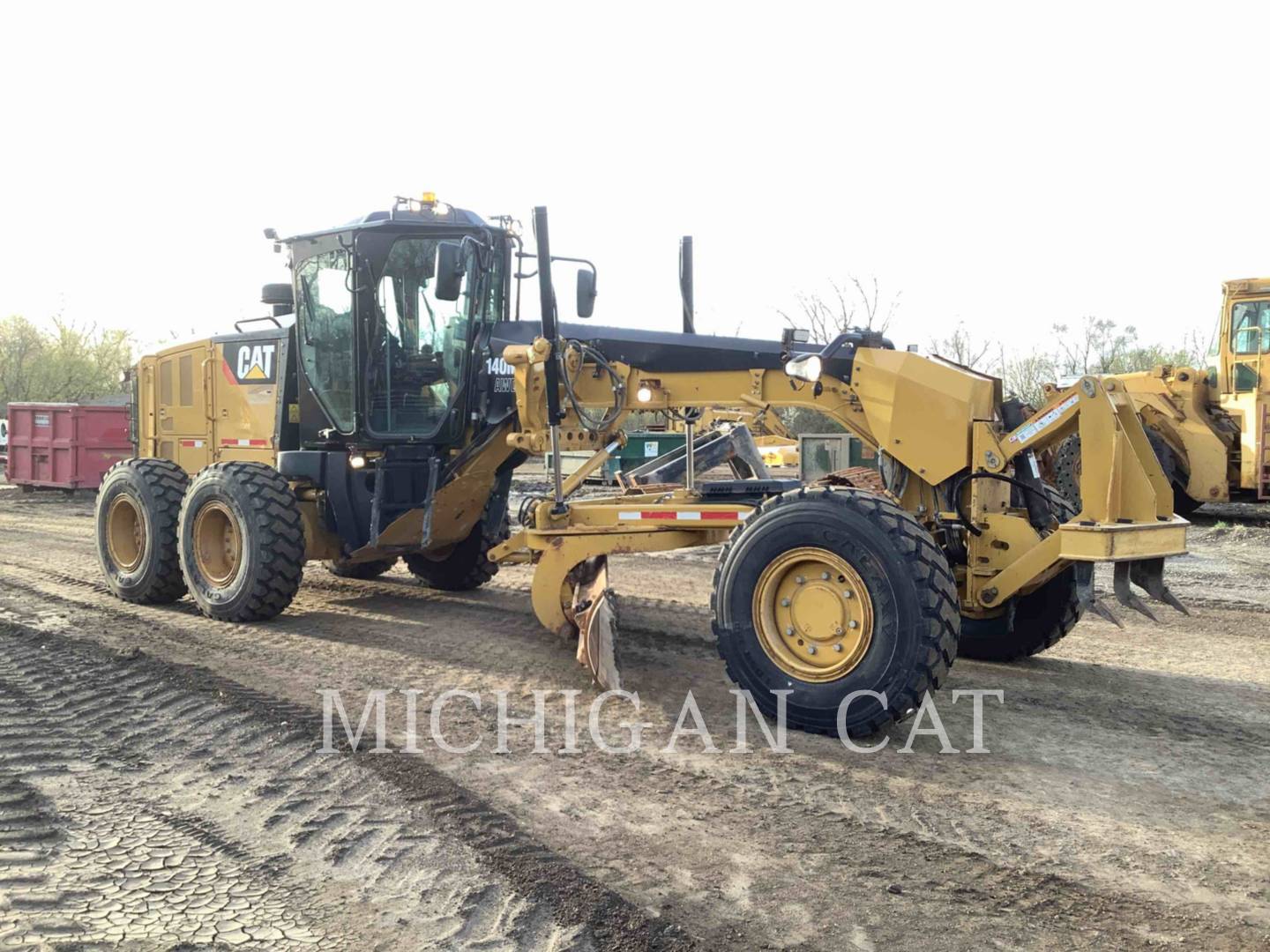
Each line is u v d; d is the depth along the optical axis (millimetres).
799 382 5730
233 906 3201
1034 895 3312
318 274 7613
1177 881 3416
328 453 7547
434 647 6559
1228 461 13094
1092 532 4582
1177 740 4824
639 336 6262
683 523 5836
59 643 6531
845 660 4707
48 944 2955
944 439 5148
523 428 6488
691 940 3014
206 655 6332
